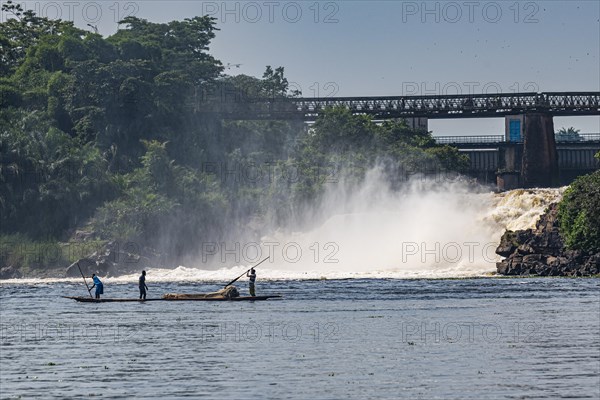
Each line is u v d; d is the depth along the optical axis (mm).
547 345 133125
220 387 108000
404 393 104312
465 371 115188
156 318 169750
